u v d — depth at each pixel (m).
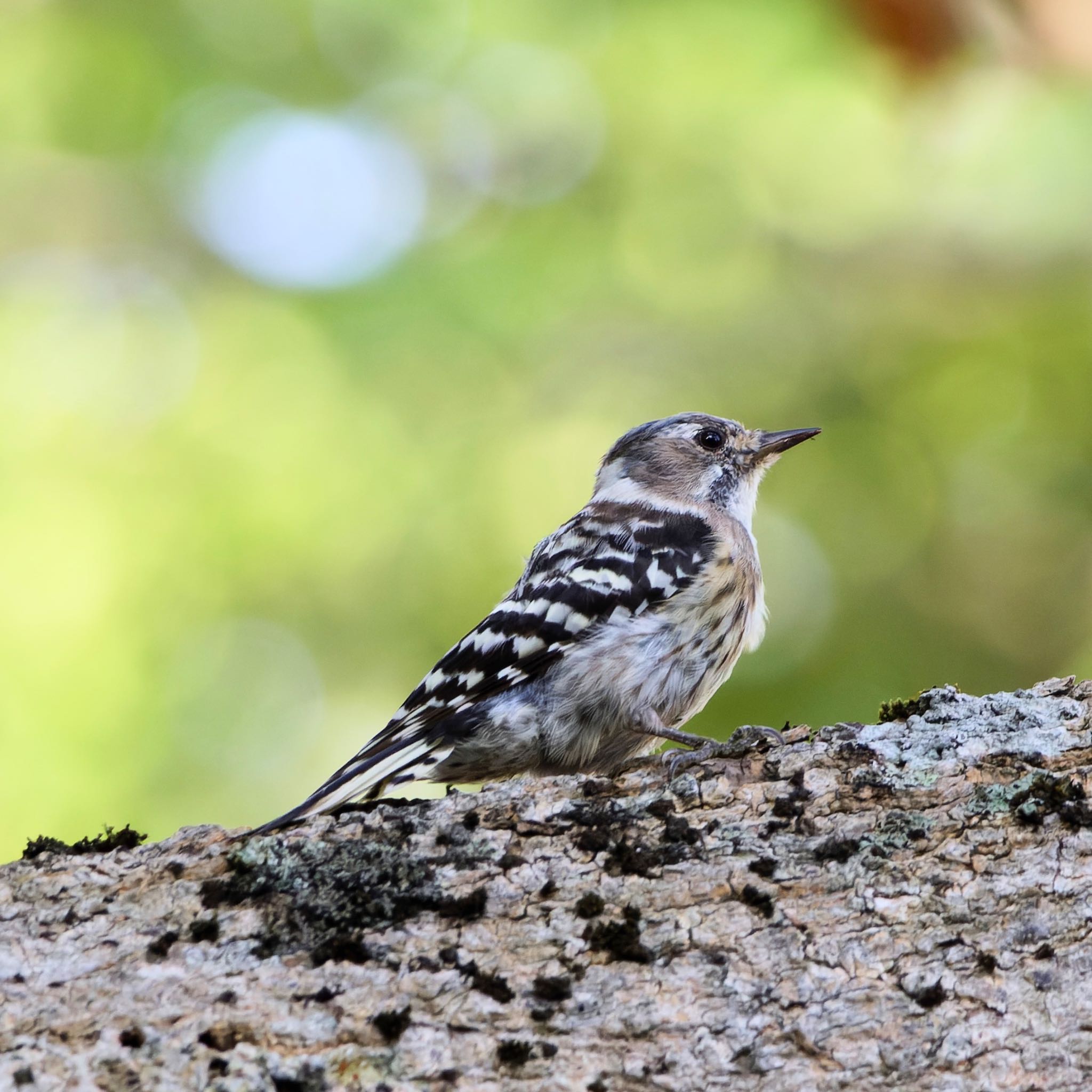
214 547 12.49
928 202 14.03
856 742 5.09
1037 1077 4.45
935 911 4.72
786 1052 4.51
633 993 4.60
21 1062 4.34
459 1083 4.43
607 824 4.95
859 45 7.04
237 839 4.91
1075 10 6.59
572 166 14.35
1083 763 4.94
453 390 13.43
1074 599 12.57
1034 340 13.83
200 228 14.30
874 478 13.31
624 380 13.70
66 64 13.80
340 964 4.62
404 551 12.71
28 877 4.79
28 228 14.26
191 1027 4.45
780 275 14.27
